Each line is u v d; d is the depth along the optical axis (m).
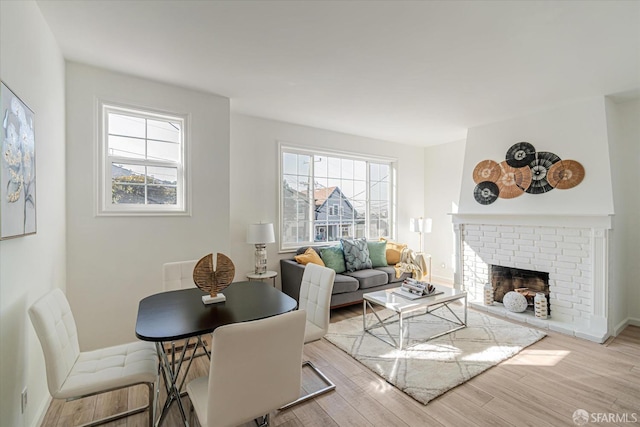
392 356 2.64
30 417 1.70
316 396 2.09
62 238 2.36
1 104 1.30
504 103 3.39
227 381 1.23
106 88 2.62
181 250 2.98
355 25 1.98
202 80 2.83
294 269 3.77
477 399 2.05
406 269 4.41
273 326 1.30
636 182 3.33
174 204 3.02
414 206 5.79
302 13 1.86
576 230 3.26
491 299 3.88
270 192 4.17
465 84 2.91
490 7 1.78
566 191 3.36
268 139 4.15
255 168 4.05
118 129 2.77
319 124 4.36
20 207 1.51
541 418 1.85
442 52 2.32
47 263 2.00
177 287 2.45
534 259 3.59
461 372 2.37
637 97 3.21
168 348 2.79
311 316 2.39
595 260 3.09
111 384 1.53
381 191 5.48
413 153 5.77
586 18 1.88
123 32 2.07
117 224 2.69
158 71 2.65
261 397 1.34
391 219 5.58
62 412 1.94
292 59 2.44
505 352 2.71
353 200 5.12
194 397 1.42
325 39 2.15
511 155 3.86
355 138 5.00
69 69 2.48
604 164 3.12
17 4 1.54
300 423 1.83
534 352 2.73
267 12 1.85
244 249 3.96
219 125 3.21
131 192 2.81
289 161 4.43
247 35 2.10
